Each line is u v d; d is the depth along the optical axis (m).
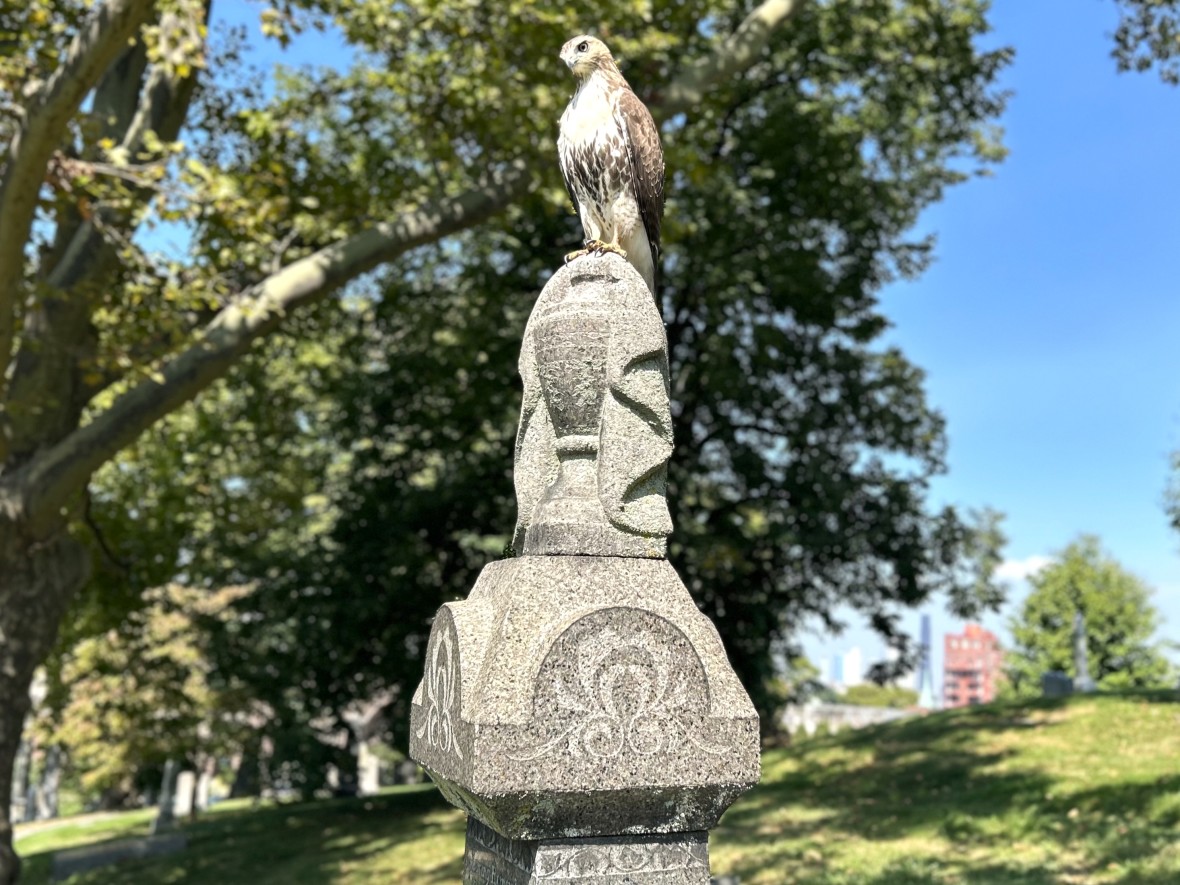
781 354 18.09
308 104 12.48
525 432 3.70
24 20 10.35
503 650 3.04
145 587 17.39
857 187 17.89
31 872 19.39
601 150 3.82
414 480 19.50
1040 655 43.47
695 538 16.81
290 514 22.02
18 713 10.91
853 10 16.38
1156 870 7.43
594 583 3.19
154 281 9.55
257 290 10.66
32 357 11.45
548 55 10.23
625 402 3.44
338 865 13.05
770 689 21.36
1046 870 7.98
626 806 3.02
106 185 9.29
